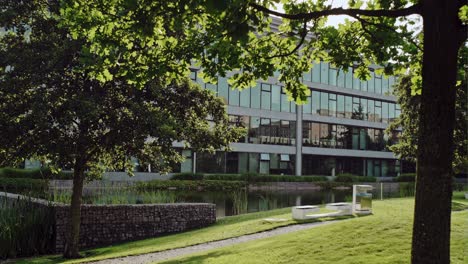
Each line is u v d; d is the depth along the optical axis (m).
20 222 14.30
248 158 46.81
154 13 6.00
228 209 24.72
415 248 5.39
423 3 5.61
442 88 5.37
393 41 7.80
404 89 29.34
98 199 19.30
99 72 7.47
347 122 55.25
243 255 9.85
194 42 7.23
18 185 25.89
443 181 5.29
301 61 8.38
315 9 7.87
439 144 5.32
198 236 14.93
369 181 49.72
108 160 15.05
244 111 46.78
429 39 5.47
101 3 6.92
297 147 50.31
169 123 12.49
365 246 9.42
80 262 11.59
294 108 50.53
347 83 55.44
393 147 31.30
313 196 34.19
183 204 18.34
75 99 11.54
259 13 6.99
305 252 9.45
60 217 14.99
